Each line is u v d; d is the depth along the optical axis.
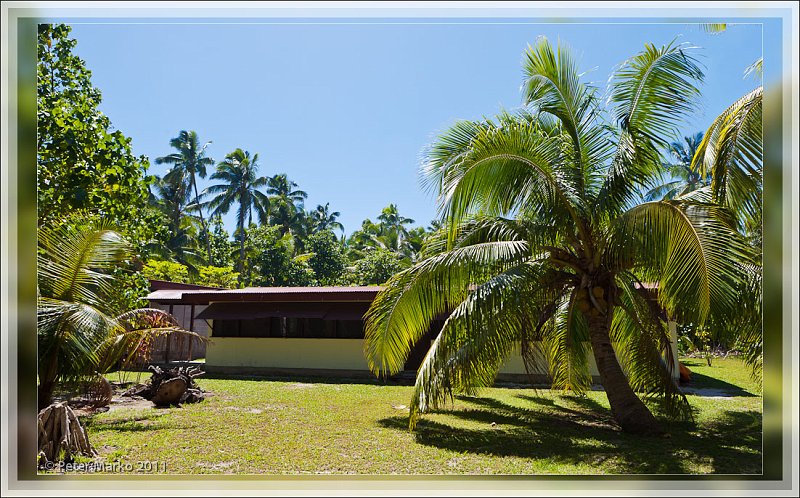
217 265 39.75
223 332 19.31
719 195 7.80
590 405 12.20
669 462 7.34
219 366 19.08
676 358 14.77
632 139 9.03
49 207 10.91
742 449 8.05
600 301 9.43
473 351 8.47
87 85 13.38
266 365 18.58
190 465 7.23
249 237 40.28
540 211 9.27
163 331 11.76
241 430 9.38
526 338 9.20
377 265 38.16
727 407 11.73
